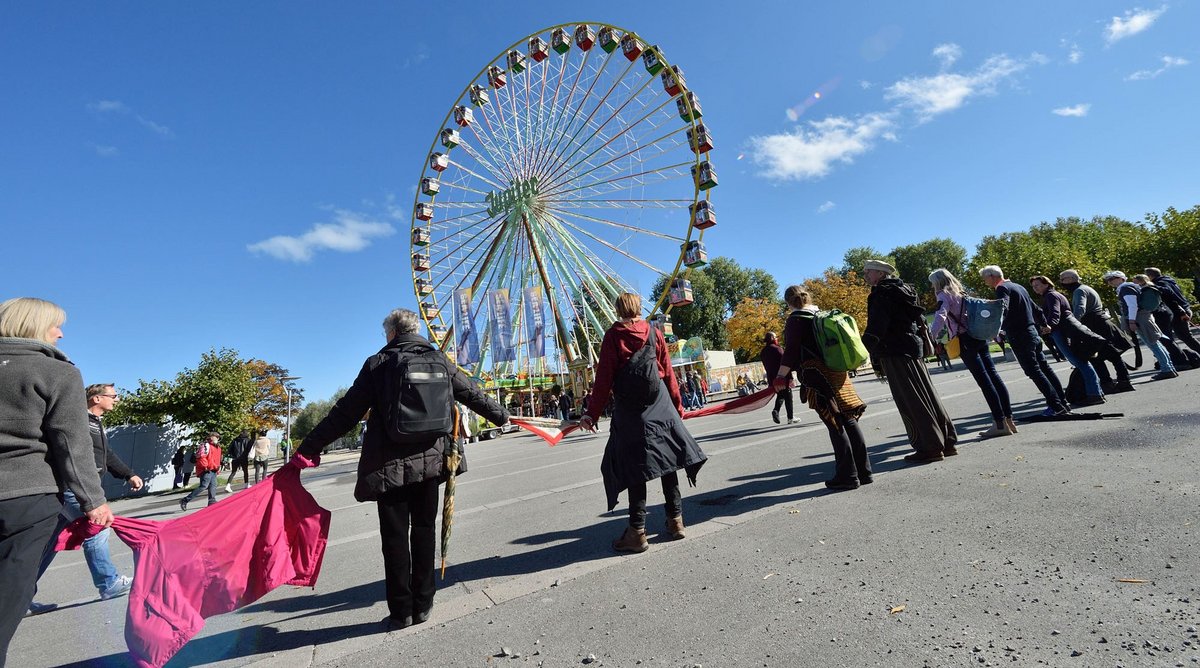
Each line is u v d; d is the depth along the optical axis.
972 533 2.81
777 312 51.28
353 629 2.80
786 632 2.09
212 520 2.79
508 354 27.61
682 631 2.23
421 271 28.73
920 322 5.53
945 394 10.21
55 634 3.51
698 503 4.54
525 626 2.51
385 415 2.78
